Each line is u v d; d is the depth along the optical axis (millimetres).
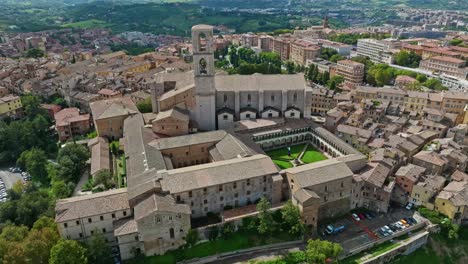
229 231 110312
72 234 104750
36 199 126500
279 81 177500
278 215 116062
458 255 119250
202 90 158875
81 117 184375
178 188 110125
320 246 103500
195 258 105875
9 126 175375
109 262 100500
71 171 141500
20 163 163625
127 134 152000
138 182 113875
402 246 115312
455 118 185125
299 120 174000
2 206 125188
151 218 100250
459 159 145000
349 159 133000
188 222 105188
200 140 144000
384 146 156000
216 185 113562
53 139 183250
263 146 162625
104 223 106688
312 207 113062
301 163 150000
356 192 127375
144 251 104062
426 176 135000
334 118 177375
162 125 151500
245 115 171875
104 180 133125
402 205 132500
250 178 117250
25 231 109938
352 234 118500
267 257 108438
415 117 193500
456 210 121312
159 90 175375
